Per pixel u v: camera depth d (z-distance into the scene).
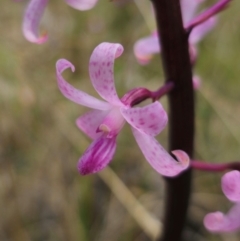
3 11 0.29
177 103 0.18
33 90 0.27
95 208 0.29
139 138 0.16
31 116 0.27
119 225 0.27
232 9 0.33
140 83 0.30
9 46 0.27
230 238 0.28
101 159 0.16
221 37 0.33
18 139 0.27
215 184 0.29
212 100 0.30
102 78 0.16
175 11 0.17
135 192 0.29
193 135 0.18
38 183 0.28
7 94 0.26
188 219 0.28
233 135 0.29
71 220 0.27
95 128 0.18
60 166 0.27
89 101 0.17
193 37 0.20
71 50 0.30
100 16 0.33
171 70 0.17
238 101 0.31
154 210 0.29
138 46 0.21
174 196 0.19
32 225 0.28
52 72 0.29
